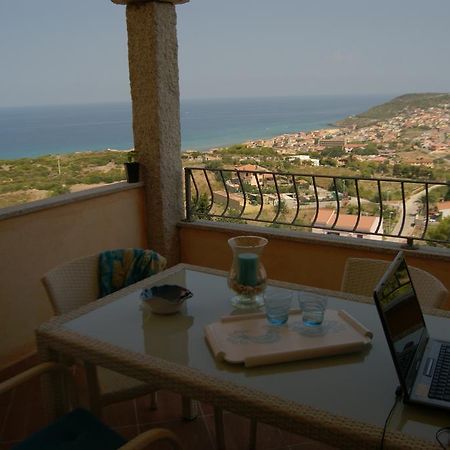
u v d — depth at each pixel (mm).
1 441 2082
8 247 2756
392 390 1146
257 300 1672
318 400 1104
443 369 1229
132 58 3445
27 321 2904
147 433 1205
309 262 3334
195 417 2174
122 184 3584
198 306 1674
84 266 2088
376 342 1389
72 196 3160
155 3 3244
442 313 1620
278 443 2018
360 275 2061
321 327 1439
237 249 1587
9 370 2729
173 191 3760
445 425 1015
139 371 1289
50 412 1610
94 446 1384
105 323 1549
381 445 965
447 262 2857
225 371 1230
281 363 1267
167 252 3789
